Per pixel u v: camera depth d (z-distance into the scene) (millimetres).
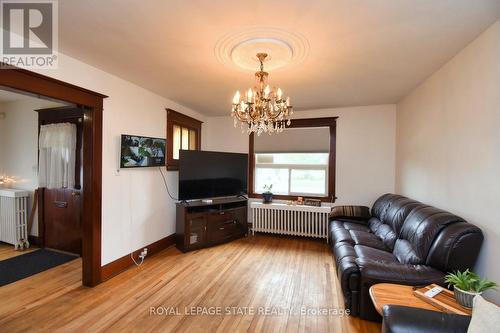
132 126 3043
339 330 1918
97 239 2574
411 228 2273
